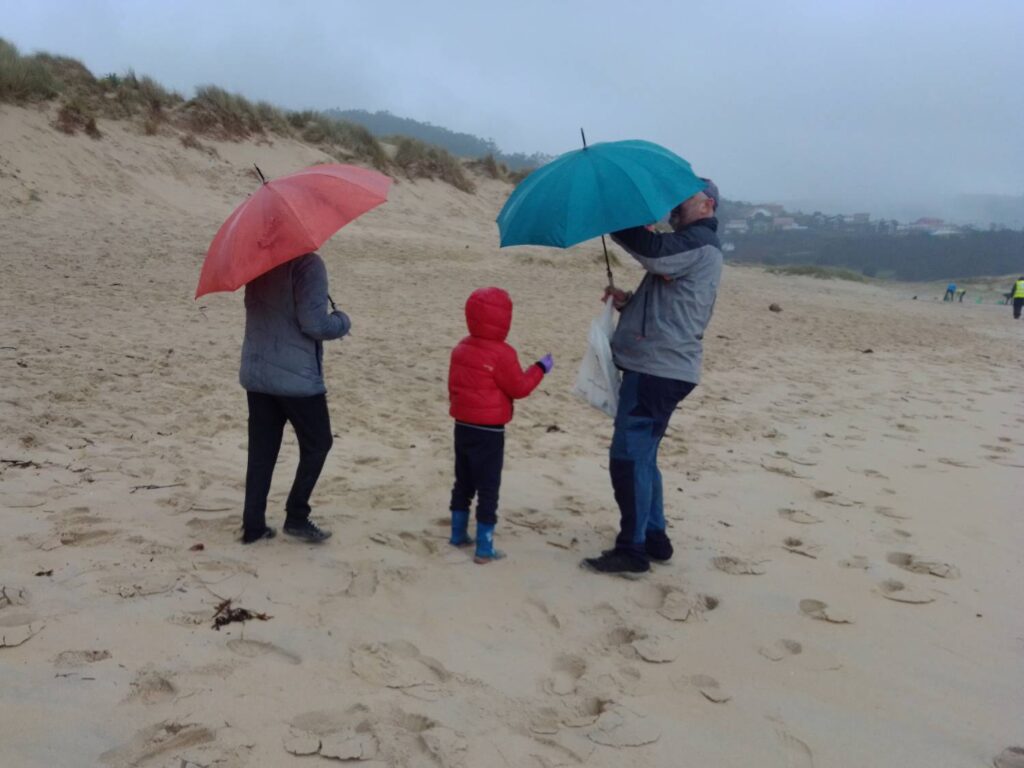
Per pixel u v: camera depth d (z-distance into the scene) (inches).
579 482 223.6
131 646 120.6
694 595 155.0
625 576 161.8
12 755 95.4
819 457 262.8
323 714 110.1
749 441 278.2
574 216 140.3
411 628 135.1
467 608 144.2
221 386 279.6
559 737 110.0
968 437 302.4
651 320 155.3
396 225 882.8
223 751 100.0
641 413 157.2
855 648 139.6
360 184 150.3
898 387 401.7
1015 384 438.6
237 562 152.7
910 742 114.4
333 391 293.3
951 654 139.3
